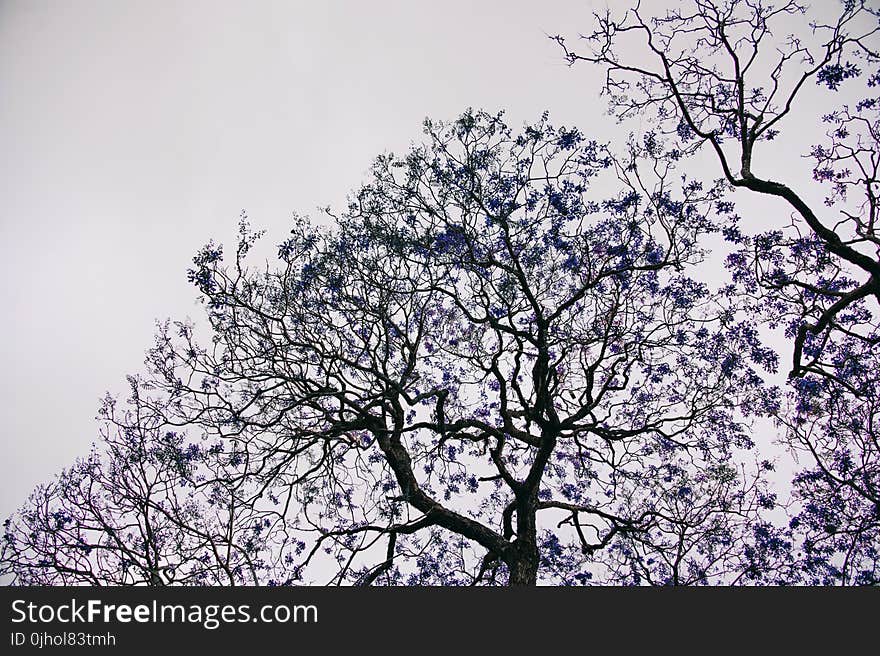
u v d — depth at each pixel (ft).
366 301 30.66
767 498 30.89
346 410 30.14
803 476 30.83
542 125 28.66
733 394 30.42
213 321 30.04
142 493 29.19
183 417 29.81
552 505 30.55
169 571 27.71
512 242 29.32
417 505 28.91
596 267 28.71
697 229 28.22
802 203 25.90
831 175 29.19
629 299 29.37
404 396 30.55
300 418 31.42
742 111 27.30
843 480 29.68
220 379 30.14
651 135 28.91
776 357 29.04
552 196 28.30
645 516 31.22
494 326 28.48
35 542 28.25
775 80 27.58
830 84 27.35
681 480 31.78
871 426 29.63
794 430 30.30
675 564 29.81
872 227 26.48
